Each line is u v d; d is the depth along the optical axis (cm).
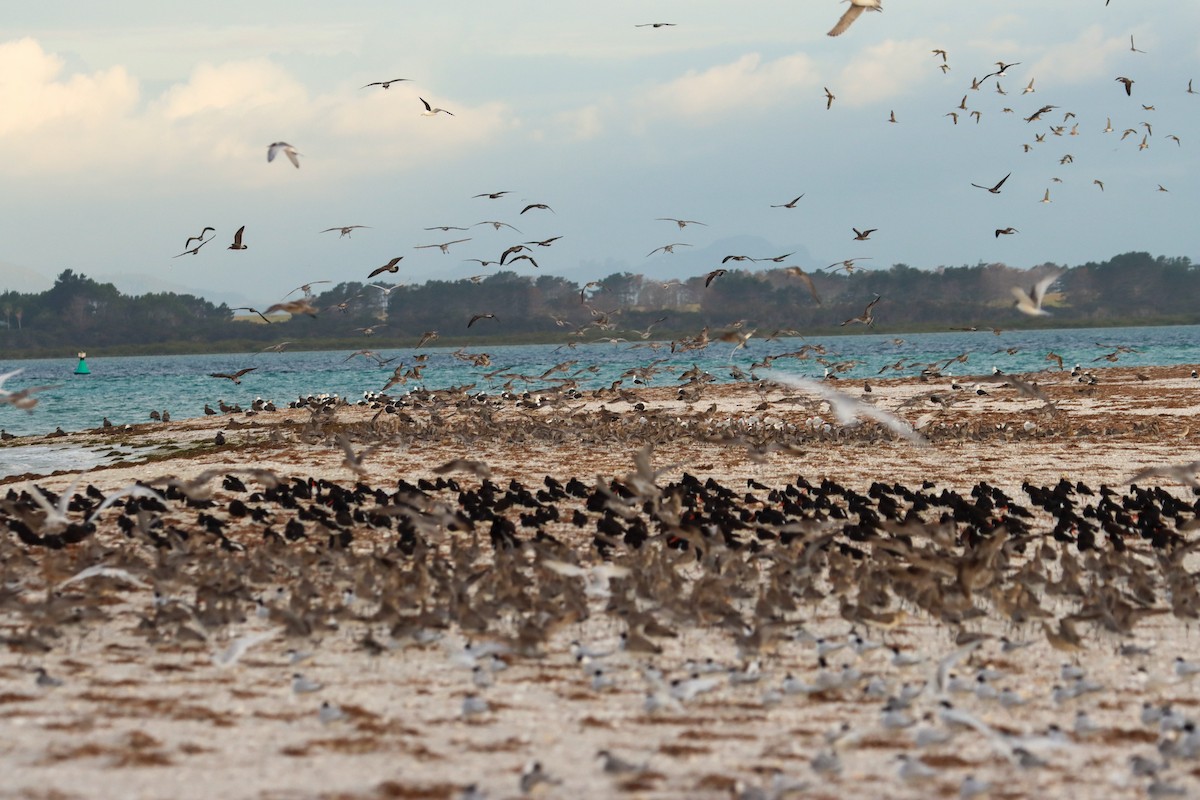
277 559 2942
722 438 5481
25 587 2873
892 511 3775
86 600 2506
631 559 2908
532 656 2280
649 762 1772
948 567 2314
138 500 3959
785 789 1580
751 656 2262
